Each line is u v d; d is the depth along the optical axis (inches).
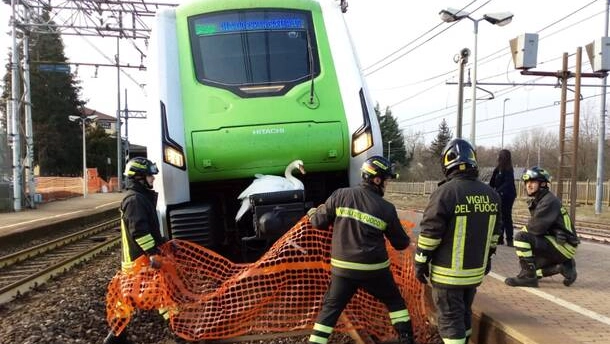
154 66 226.7
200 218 211.0
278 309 200.5
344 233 171.8
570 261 238.8
